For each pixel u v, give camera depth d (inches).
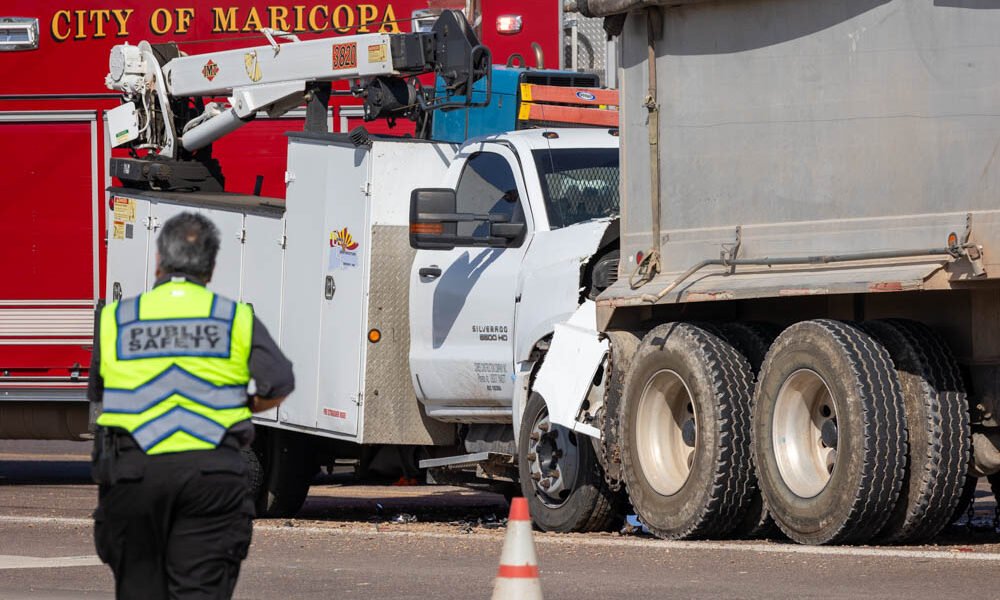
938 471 924.0
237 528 557.9
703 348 1026.1
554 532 1135.0
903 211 920.9
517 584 621.9
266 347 561.9
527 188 1189.7
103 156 1727.4
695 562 920.9
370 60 1371.8
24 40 1734.7
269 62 1492.4
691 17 1053.8
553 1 1669.5
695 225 1053.2
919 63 912.9
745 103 1019.3
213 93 1581.0
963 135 890.1
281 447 1380.4
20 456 2343.8
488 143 1242.0
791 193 987.9
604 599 795.4
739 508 1022.4
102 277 1728.6
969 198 885.8
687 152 1058.7
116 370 554.3
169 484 543.2
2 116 1744.6
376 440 1270.9
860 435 921.5
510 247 1197.1
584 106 1443.2
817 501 948.6
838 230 958.4
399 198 1275.8
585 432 1091.3
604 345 1104.8
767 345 1034.1
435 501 1615.4
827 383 943.7
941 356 932.0
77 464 2196.1
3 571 971.3
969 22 888.3
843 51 957.2
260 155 1706.4
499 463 1237.1
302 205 1337.4
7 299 1744.6
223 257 1413.6
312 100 1465.3
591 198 1195.9
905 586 800.3
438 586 873.5
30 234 1739.7
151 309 561.0
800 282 966.4
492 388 1201.4
